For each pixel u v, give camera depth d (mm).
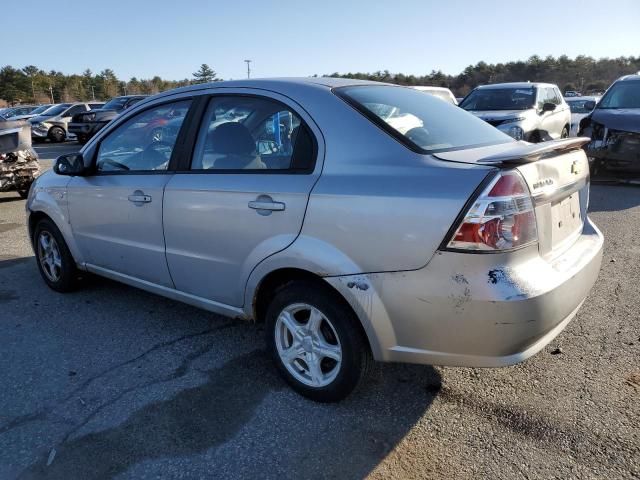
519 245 2287
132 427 2721
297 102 2893
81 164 3947
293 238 2723
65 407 2904
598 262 2863
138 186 3562
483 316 2254
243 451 2529
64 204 4223
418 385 3037
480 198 2227
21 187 9055
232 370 3258
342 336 2668
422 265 2336
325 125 2752
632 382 2979
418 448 2521
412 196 2355
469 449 2502
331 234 2576
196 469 2418
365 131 2660
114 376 3215
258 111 3051
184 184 3258
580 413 2727
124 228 3736
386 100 3023
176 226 3336
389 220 2396
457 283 2270
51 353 3523
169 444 2586
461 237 2240
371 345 2562
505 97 10453
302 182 2717
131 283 3900
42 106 28047
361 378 2723
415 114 2988
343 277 2539
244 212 2926
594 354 3293
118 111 19781
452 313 2309
